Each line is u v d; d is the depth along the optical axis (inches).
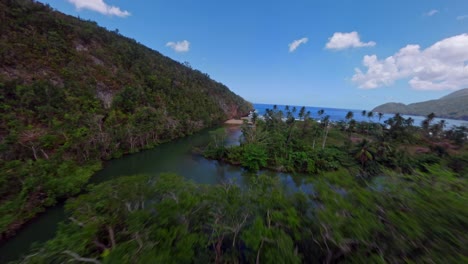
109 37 2874.0
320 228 307.1
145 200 455.5
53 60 1667.1
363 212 281.0
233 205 421.1
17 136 955.3
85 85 1690.5
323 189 353.7
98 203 404.5
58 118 1266.0
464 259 190.4
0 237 557.6
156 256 275.0
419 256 214.1
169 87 2778.1
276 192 429.7
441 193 257.6
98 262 267.1
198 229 393.7
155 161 1376.7
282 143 1487.5
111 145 1379.2
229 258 373.7
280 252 288.8
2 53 1323.8
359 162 1214.9
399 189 290.2
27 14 1857.8
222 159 1432.1
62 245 290.5
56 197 746.8
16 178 679.1
